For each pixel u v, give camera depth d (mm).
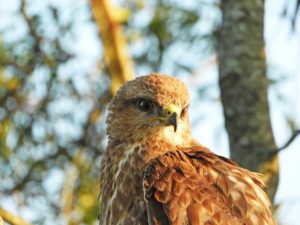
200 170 11250
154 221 10938
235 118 13352
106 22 16406
